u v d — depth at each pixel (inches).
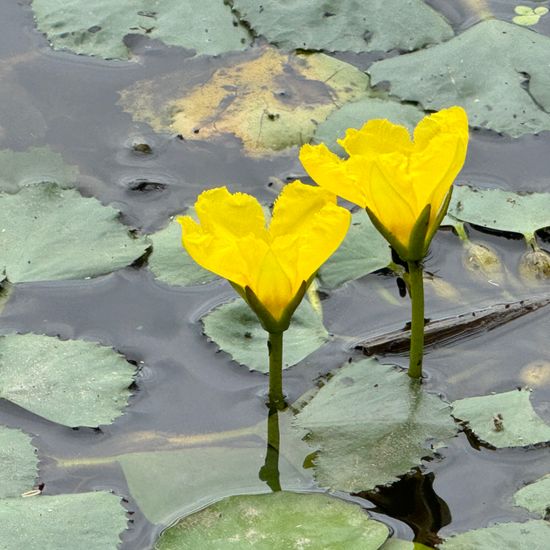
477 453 44.5
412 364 45.1
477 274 46.2
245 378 45.2
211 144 47.9
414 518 44.0
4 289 46.2
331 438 44.6
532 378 45.2
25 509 44.1
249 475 44.4
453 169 44.0
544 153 47.6
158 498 44.2
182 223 43.9
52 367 45.2
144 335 45.7
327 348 45.4
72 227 46.7
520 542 43.7
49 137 48.1
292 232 44.2
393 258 46.3
